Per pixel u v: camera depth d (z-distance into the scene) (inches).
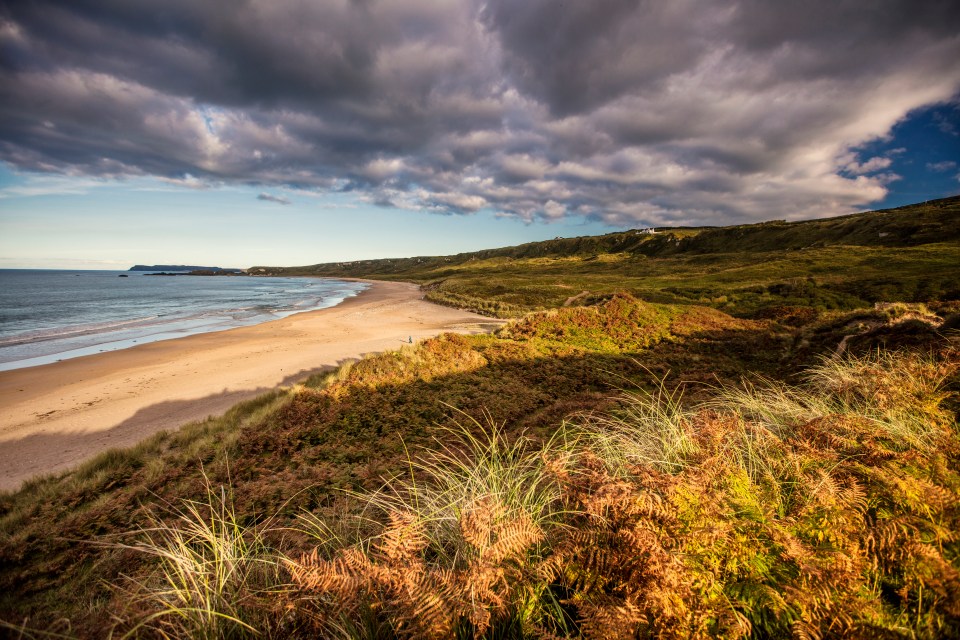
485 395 495.5
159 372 872.3
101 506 288.4
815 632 70.4
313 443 399.2
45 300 2906.0
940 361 231.9
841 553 81.0
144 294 3595.0
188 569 108.0
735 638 72.8
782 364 573.6
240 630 91.7
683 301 1630.2
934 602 73.3
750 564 85.7
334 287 5027.1
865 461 116.5
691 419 191.9
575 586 91.7
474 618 76.1
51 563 213.0
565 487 118.1
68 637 108.5
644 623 75.8
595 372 587.2
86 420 607.2
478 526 95.5
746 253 3880.4
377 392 527.8
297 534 197.2
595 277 3378.4
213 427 486.0
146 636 92.7
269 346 1146.7
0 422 604.4
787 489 117.2
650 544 81.9
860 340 519.8
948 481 101.3
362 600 88.8
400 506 165.8
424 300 2807.6
